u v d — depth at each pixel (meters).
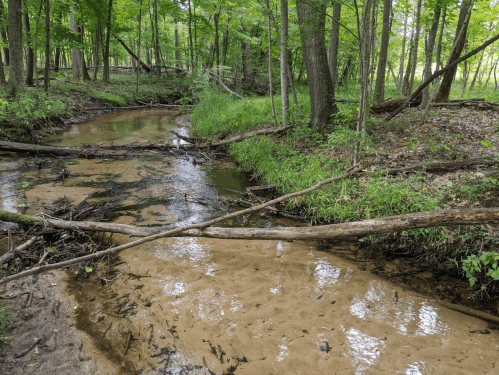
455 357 2.99
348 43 13.99
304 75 25.33
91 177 7.72
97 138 11.55
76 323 3.26
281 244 5.05
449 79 9.41
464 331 3.34
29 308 3.42
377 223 4.04
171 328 3.23
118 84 22.44
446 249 4.48
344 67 18.80
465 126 7.70
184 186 7.38
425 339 3.21
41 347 2.95
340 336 3.21
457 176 5.58
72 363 2.80
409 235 4.77
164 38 26.25
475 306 3.76
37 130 11.37
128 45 30.12
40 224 4.74
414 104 10.03
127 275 4.10
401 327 3.36
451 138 7.08
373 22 6.99
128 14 20.20
